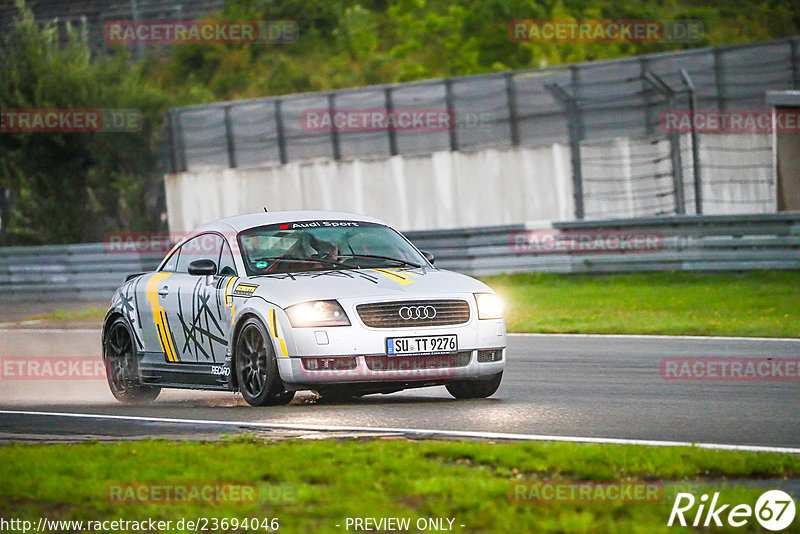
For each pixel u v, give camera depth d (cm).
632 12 15825
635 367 3934
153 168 12156
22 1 12331
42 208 11769
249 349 3156
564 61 14912
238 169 10419
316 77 15262
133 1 16588
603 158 9188
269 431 2659
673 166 7662
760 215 6738
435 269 3366
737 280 6731
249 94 15188
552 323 5497
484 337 3120
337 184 10038
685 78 7769
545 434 2602
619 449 2267
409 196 9812
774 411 2942
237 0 16750
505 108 9838
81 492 1948
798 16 16588
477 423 2772
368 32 15975
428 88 10056
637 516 1761
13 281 8500
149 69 15962
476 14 15325
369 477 2020
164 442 2469
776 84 9388
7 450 2378
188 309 3388
